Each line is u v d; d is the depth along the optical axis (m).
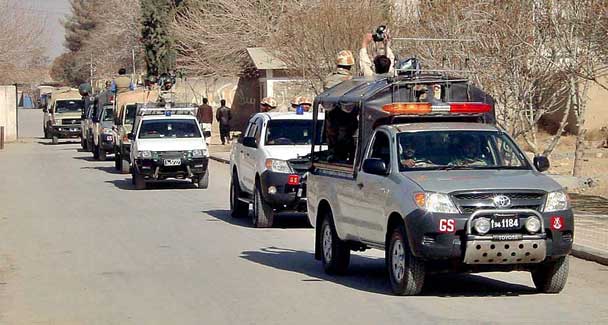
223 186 53.66
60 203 44.84
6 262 27.36
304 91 67.81
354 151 22.80
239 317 18.94
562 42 37.06
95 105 81.69
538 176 20.52
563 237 19.64
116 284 23.22
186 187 53.16
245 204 38.28
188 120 53.59
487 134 21.95
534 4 39.31
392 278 20.70
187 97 100.56
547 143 64.25
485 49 39.97
